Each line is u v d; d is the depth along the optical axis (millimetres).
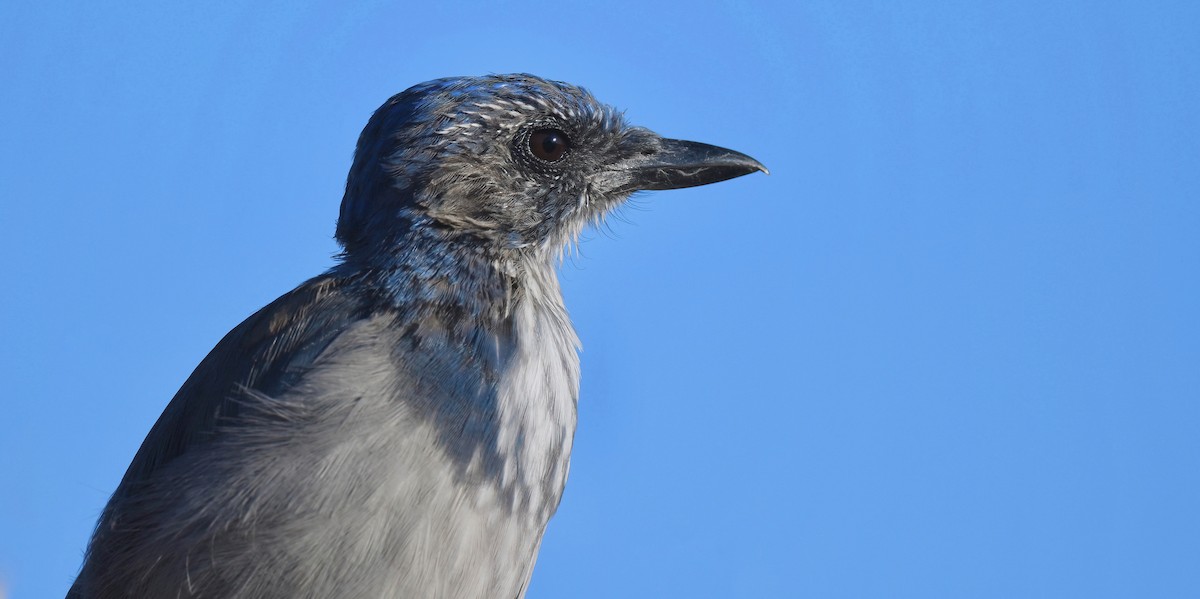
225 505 10469
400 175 11648
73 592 11758
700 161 12844
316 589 10328
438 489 10406
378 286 11242
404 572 10312
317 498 10305
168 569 10703
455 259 11359
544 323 11570
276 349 11148
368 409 10438
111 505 11633
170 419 11445
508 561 10852
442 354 10805
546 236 11977
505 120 11930
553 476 11336
